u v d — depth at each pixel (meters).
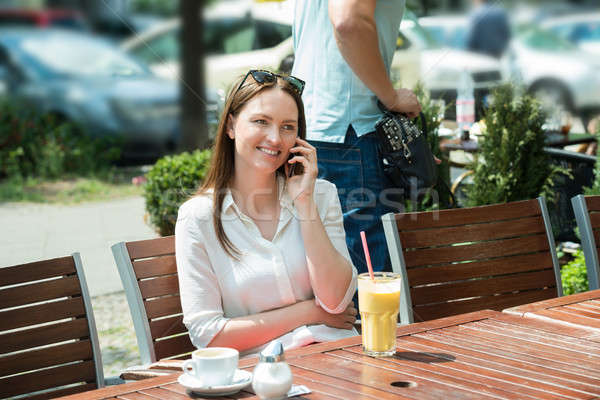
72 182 8.72
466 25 6.12
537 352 1.49
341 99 2.51
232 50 3.75
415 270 2.20
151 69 7.92
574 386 1.30
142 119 8.63
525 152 4.29
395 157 2.48
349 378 1.36
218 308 1.97
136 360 3.45
